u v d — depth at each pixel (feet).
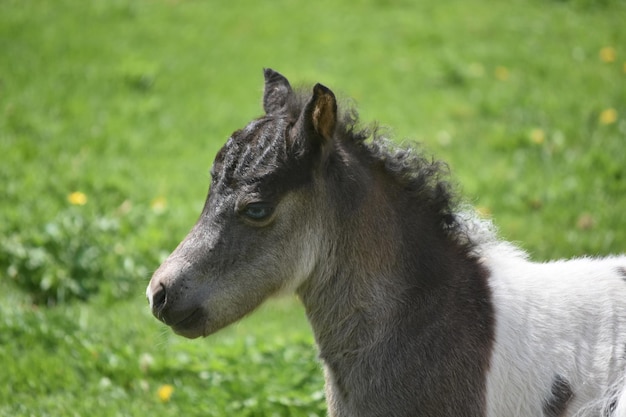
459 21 105.09
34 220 60.64
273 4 110.73
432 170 32.19
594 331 30.07
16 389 45.09
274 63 92.73
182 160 73.46
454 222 32.17
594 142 73.36
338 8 109.19
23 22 101.04
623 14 107.96
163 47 96.63
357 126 32.45
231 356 47.03
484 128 78.74
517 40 99.55
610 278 31.19
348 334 31.19
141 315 52.34
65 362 46.85
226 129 79.30
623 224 60.80
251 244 30.50
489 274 31.32
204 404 43.19
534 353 29.73
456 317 30.32
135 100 84.53
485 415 29.48
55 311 52.21
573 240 58.85
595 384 29.40
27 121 78.64
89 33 99.50
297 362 45.91
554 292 30.78
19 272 55.57
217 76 89.92
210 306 30.63
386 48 97.14
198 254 30.55
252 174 30.25
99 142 75.87
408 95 85.92
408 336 30.45
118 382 46.16
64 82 86.99
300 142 29.96
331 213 30.89
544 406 29.55
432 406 29.76
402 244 31.19
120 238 59.52
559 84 87.61
